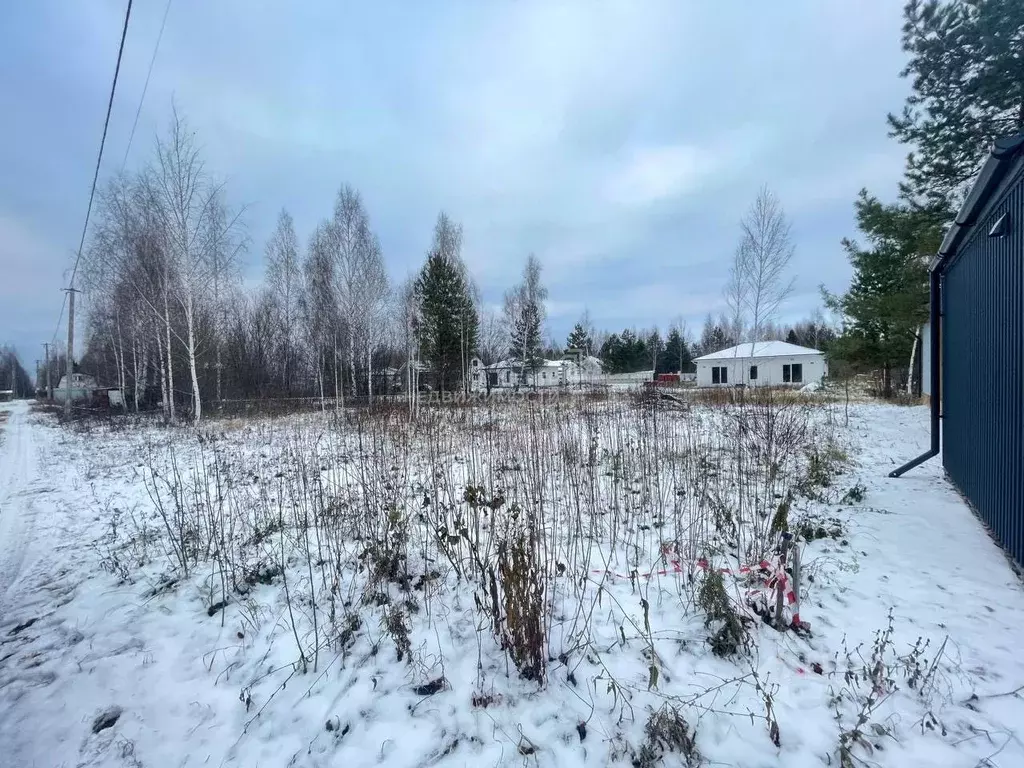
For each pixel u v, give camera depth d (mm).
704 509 4758
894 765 2010
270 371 26750
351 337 19531
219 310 22438
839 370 17500
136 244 18219
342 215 19438
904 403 16031
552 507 4961
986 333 4488
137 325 21453
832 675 2547
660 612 3186
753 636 2859
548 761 2111
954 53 9828
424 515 4395
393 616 2906
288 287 26000
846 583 3496
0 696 2697
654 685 2352
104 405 28562
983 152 10414
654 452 6461
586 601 3332
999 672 2520
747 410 10406
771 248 19859
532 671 2604
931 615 3062
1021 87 9344
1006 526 3928
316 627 2957
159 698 2648
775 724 2119
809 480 5770
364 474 5871
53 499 7305
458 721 2348
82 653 3068
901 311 13781
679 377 42406
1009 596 3271
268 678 2752
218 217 18359
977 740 2109
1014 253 3705
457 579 3602
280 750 2266
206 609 3547
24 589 4117
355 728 2350
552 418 9359
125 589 3961
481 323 30047
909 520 4773
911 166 11516
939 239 11406
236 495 5992
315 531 4945
